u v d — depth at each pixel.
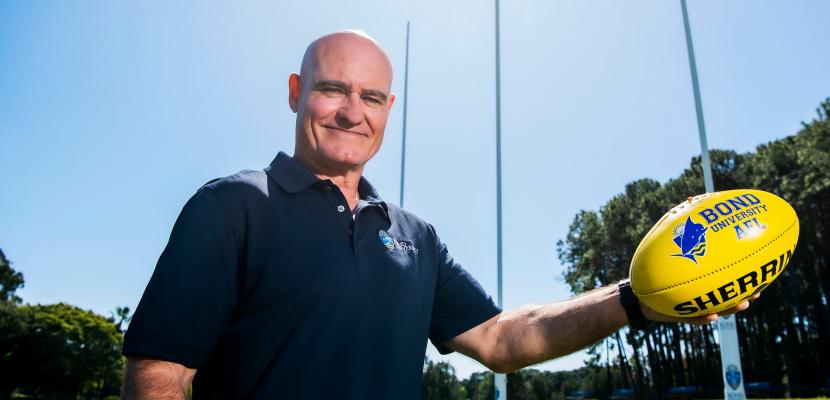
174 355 1.16
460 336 1.90
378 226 1.62
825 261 32.25
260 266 1.36
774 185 32.66
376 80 1.71
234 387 1.30
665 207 35.25
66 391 57.00
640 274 1.70
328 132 1.67
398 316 1.50
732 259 1.67
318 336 1.34
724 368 9.28
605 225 38.69
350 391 1.33
